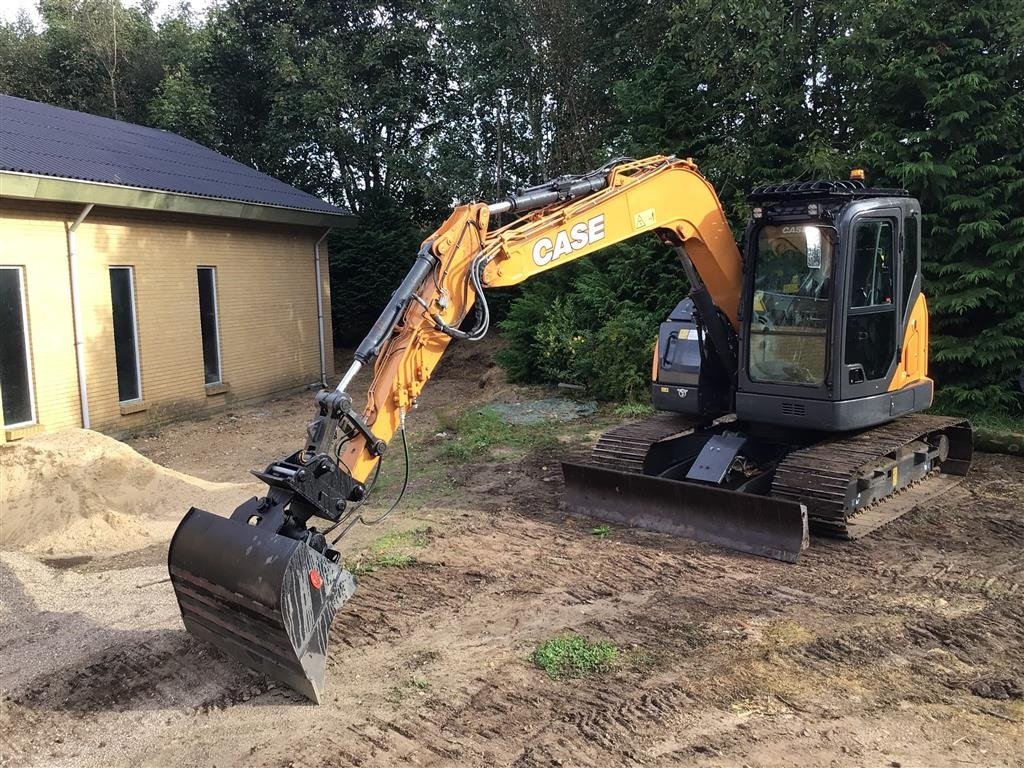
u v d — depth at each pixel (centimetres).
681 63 1453
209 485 873
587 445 1020
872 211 651
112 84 2895
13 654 494
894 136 1115
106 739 402
